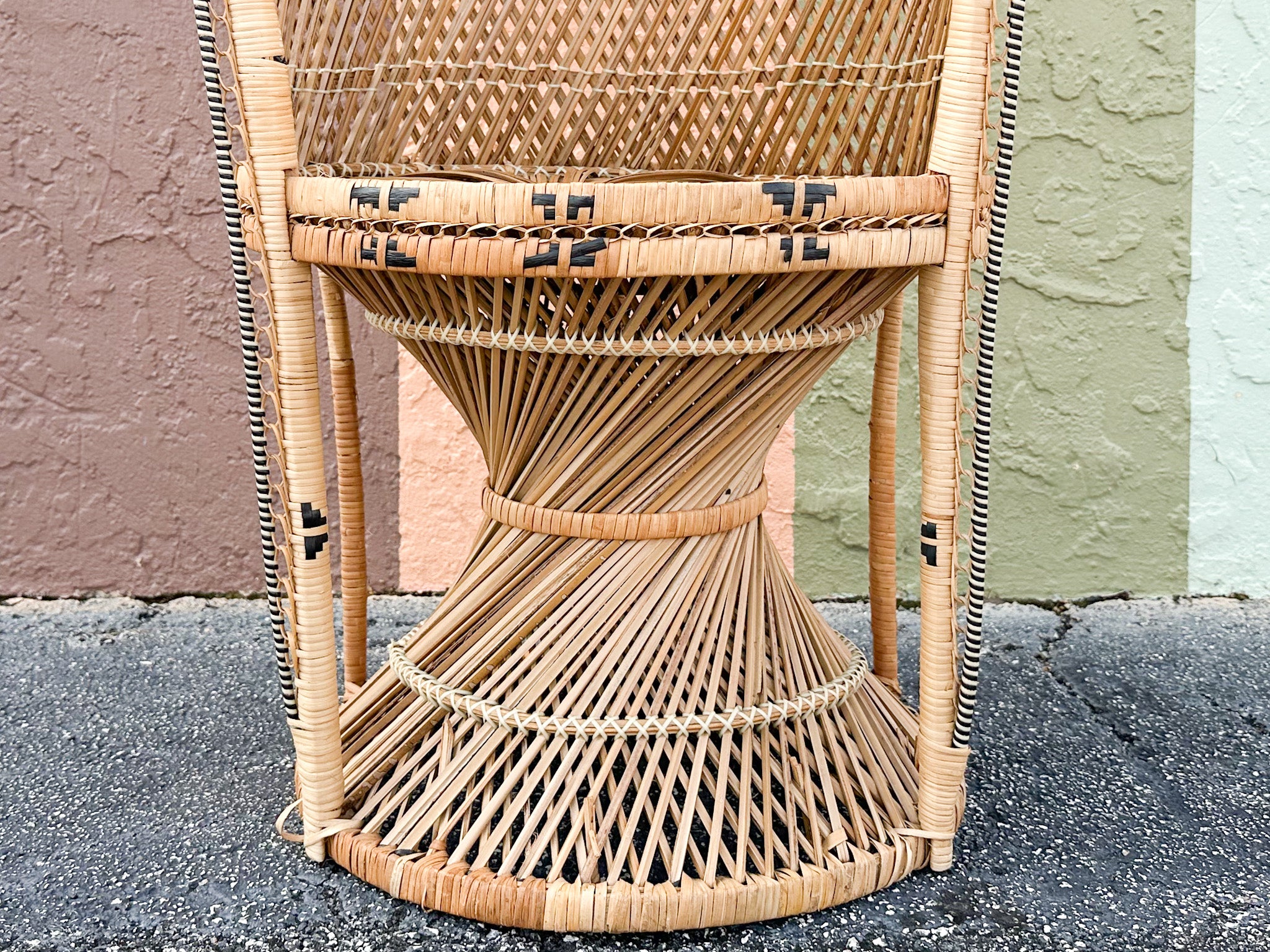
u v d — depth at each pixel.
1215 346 1.81
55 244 1.80
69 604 1.88
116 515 1.88
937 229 0.98
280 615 1.10
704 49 1.36
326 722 1.11
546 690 1.12
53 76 1.75
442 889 1.04
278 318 1.01
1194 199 1.77
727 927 1.05
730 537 1.14
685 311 1.00
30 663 1.66
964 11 0.96
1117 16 1.72
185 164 1.78
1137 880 1.13
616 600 1.10
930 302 1.01
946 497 1.04
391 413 1.86
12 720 1.49
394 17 1.34
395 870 1.07
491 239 0.92
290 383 1.02
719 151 1.38
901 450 1.86
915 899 1.09
